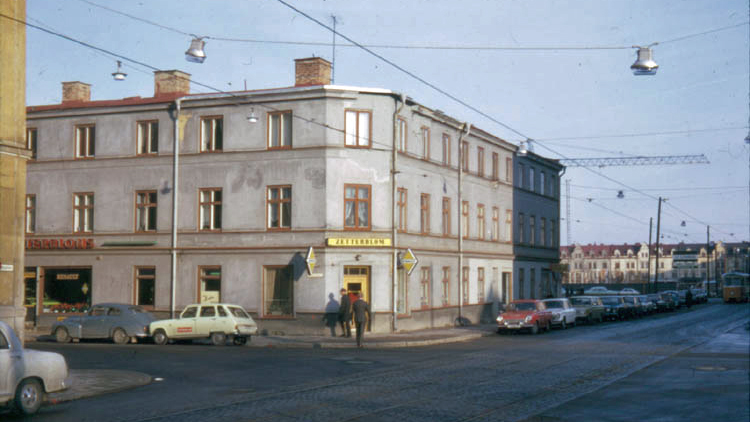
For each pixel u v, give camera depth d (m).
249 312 33.28
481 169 44.47
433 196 38.09
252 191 33.59
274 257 33.09
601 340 30.69
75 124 36.62
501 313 36.56
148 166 35.28
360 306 27.42
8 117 18.75
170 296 34.47
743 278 87.75
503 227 47.25
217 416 12.26
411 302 35.41
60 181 36.69
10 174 18.70
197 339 31.03
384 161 33.41
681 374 18.30
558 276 57.41
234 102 34.03
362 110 33.25
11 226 18.69
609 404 13.68
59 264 36.41
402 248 34.16
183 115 34.84
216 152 34.19
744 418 12.24
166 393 15.20
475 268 43.00
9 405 12.31
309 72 34.66
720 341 29.64
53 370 13.20
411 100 34.84
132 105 35.50
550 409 13.11
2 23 18.64
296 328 32.47
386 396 14.60
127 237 35.41
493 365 20.52
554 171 57.50
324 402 13.82
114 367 20.09
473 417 12.30
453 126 40.34
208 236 34.12
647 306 59.22
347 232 32.62
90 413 12.79
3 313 18.20
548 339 31.75
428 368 19.78
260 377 17.86
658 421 12.01
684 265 122.12
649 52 21.64
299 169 32.88
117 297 35.34
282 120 33.50
